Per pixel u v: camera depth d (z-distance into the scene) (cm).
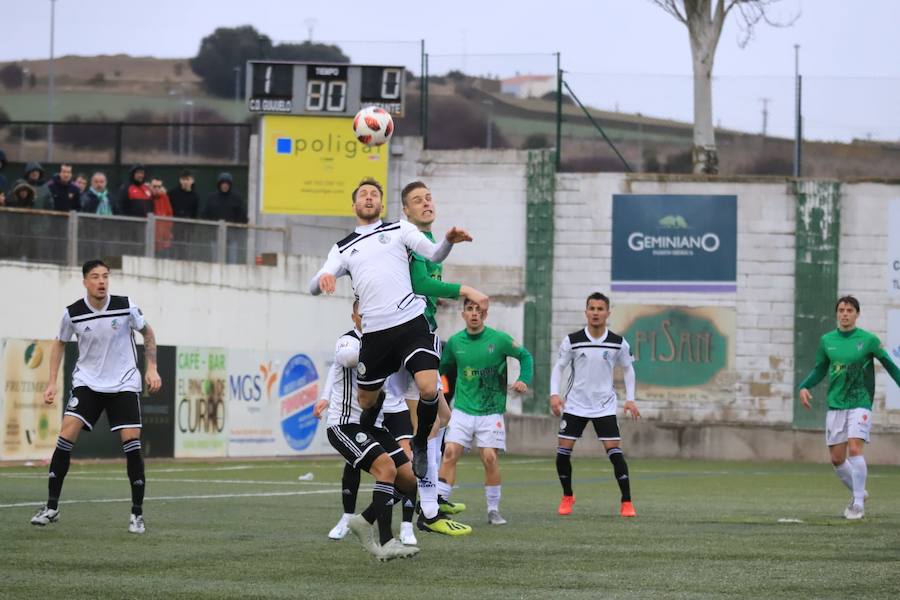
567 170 9900
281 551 2816
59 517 3622
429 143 10038
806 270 9606
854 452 3959
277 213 9712
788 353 9600
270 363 8388
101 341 3281
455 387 3831
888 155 9631
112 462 7269
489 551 2867
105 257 7525
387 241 2664
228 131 10081
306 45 9981
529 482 6081
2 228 6994
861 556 2778
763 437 9438
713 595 2175
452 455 3753
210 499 4488
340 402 2777
